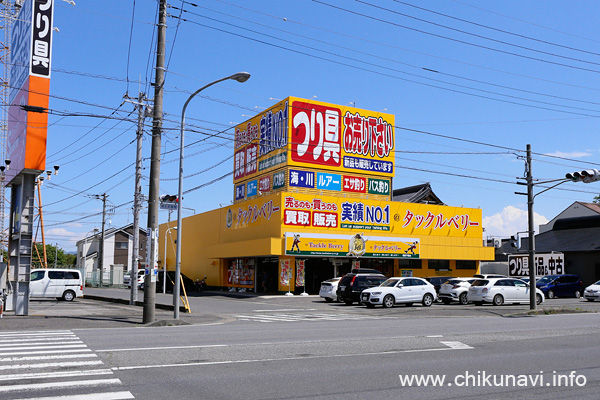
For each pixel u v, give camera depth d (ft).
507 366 33.76
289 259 133.18
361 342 44.06
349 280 105.81
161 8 68.90
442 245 151.12
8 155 86.07
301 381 28.58
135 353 36.94
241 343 42.93
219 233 166.50
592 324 62.85
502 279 104.47
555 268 138.92
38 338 46.14
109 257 274.77
